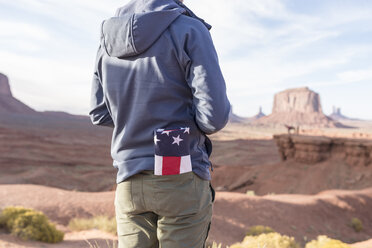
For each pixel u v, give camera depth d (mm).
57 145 72312
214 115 1193
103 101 1562
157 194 1245
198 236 1322
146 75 1272
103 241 6785
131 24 1230
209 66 1206
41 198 11555
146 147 1291
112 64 1384
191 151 1294
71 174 42062
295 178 37000
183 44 1222
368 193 24688
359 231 19047
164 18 1239
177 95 1284
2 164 46438
